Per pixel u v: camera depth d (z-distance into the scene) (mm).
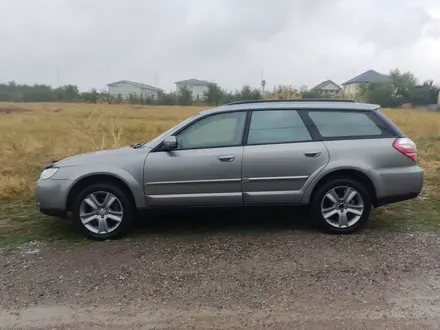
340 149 4969
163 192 4926
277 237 4957
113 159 4949
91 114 15562
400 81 50875
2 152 12414
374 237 4926
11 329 3080
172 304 3395
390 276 3869
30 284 3785
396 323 3092
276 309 3295
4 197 7133
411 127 21359
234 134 5008
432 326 3057
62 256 4445
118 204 4973
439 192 7184
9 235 5148
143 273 3982
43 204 4926
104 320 3178
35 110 29750
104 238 4957
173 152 4926
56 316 3246
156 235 5105
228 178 4906
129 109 27016
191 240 4898
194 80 60531
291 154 4922
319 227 5113
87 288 3693
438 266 4090
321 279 3811
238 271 4000
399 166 5039
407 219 5621
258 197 4977
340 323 3090
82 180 4941
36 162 10859
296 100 5270
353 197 5039
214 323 3109
